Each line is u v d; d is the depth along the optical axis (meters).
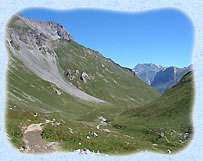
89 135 31.27
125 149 26.30
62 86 192.38
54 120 36.09
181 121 48.12
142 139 46.38
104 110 137.50
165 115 57.12
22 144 18.97
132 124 59.75
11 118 26.67
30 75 146.62
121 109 144.25
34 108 85.44
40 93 122.75
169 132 44.66
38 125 27.11
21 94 98.81
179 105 58.47
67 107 122.31
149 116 62.66
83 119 94.00
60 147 20.34
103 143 26.91
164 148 34.00
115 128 62.03
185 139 38.41
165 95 81.50
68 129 30.94
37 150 18.34
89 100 179.88
